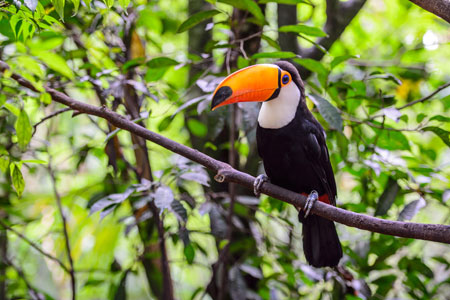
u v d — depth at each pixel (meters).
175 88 10.38
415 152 11.95
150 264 10.14
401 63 12.34
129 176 10.47
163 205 7.65
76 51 9.55
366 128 11.25
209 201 9.11
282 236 12.24
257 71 7.58
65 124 12.88
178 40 13.55
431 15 12.95
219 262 9.24
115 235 11.75
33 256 11.64
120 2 6.09
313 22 13.27
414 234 5.96
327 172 8.12
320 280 9.59
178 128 13.19
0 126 8.94
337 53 13.11
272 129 7.81
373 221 6.22
